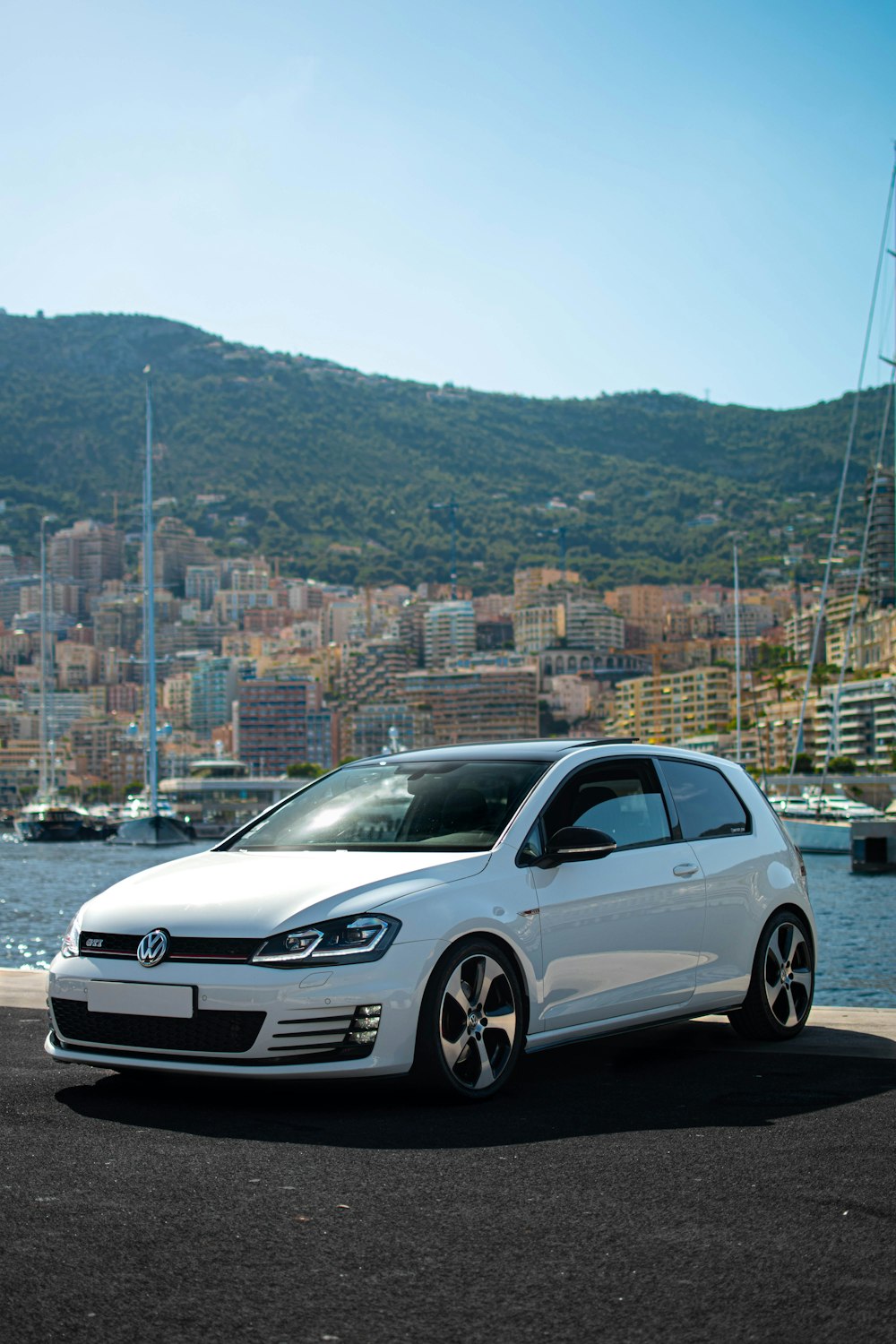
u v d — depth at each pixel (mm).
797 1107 5750
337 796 6996
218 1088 6023
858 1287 3605
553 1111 5637
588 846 6199
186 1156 4812
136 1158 4785
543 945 6098
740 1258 3812
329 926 5531
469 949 5770
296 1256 3805
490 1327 3346
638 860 6703
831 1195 4398
